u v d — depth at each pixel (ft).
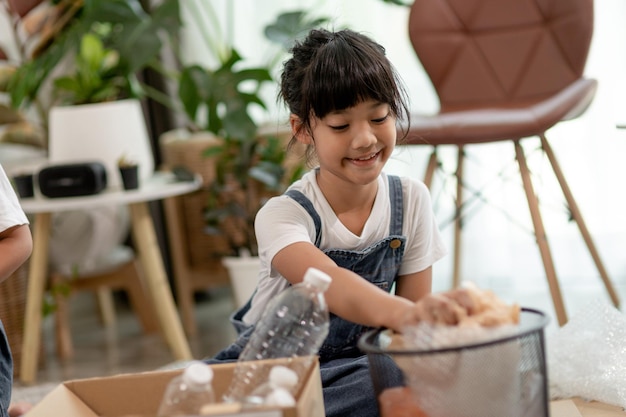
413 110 11.25
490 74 9.18
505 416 3.74
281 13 10.55
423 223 5.66
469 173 11.14
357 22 11.19
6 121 10.80
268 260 5.29
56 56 10.36
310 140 5.37
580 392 5.74
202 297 12.43
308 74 4.96
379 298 4.43
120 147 9.82
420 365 3.71
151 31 10.52
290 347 4.29
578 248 10.89
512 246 11.07
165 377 4.36
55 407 4.26
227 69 10.42
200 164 10.98
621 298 10.06
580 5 8.71
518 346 3.73
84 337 11.16
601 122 10.62
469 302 3.87
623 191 10.71
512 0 9.11
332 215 5.45
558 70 8.92
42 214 9.43
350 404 5.21
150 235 9.66
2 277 5.40
